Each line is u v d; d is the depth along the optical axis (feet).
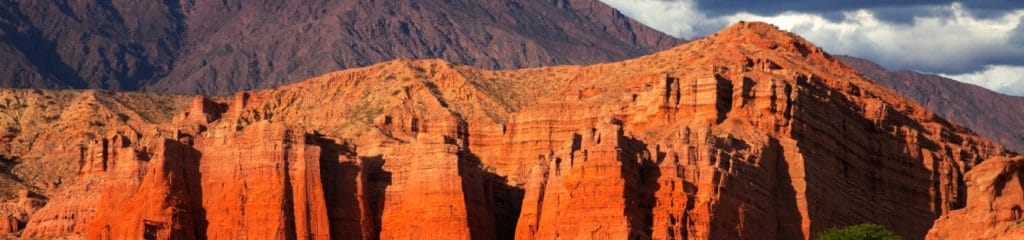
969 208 588.50
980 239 578.25
